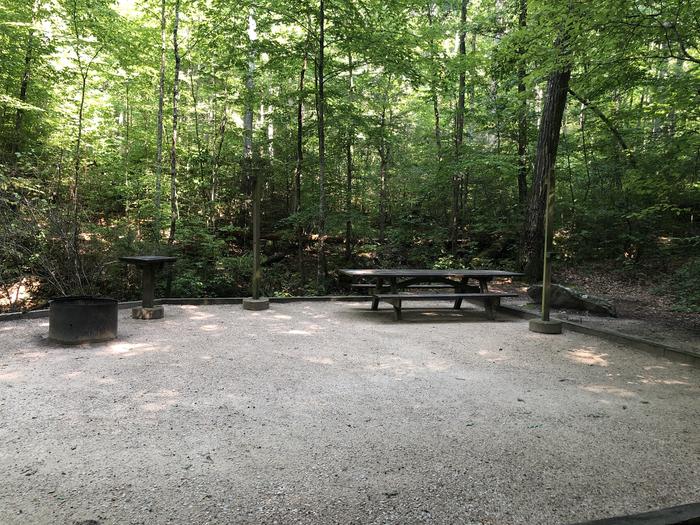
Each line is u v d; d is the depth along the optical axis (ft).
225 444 9.20
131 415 10.56
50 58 37.68
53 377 13.12
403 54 34.06
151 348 16.60
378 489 7.64
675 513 6.75
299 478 7.94
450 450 9.14
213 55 40.32
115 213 40.91
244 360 15.34
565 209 44.24
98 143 43.65
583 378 14.17
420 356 16.43
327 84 42.04
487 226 46.01
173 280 29.84
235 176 49.08
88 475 7.90
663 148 26.68
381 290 25.29
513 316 25.34
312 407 11.32
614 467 8.58
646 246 38.93
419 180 48.29
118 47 37.99
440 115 53.31
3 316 20.71
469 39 58.44
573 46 22.15
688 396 12.64
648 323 22.74
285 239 45.83
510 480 8.02
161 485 7.63
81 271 26.91
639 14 20.07
